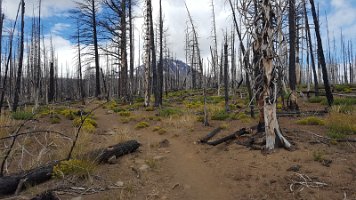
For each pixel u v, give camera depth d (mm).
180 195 5848
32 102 28797
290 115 13625
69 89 61438
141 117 16750
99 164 7348
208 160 7844
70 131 10680
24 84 46094
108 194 5676
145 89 21906
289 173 6047
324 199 4988
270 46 7316
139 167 7363
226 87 16469
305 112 14211
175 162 8008
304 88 31234
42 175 5996
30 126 11078
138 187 6141
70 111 15445
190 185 6332
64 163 6328
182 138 10742
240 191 5770
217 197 5691
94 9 28297
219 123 13336
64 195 5512
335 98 18859
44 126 11602
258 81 7809
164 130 12094
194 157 8336
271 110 7418
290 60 13922
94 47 28547
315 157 6574
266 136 7477
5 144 7746
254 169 6559
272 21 7367
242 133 9109
